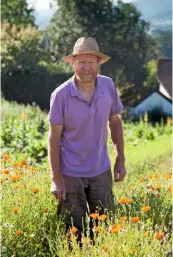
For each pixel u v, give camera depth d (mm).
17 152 10336
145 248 4027
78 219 4977
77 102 4777
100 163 5012
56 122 4809
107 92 4961
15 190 5047
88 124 4828
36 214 4734
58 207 5035
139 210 4965
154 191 5332
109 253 3934
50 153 4852
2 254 4211
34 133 11523
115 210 5035
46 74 19812
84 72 4719
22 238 4539
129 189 5895
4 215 4566
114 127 5258
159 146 10391
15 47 20391
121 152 5262
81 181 4934
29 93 20234
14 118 14602
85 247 4086
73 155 4914
